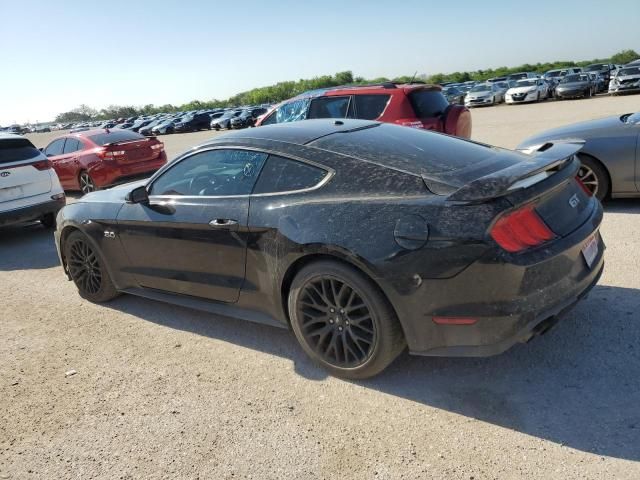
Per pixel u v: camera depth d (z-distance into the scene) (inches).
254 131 149.6
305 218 120.6
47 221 345.4
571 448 95.8
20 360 152.9
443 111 303.3
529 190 105.3
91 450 109.6
